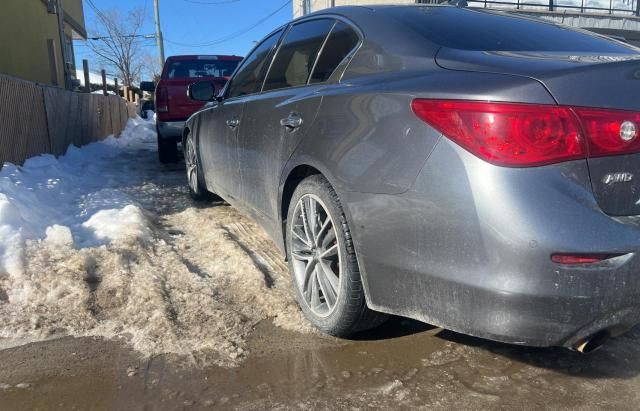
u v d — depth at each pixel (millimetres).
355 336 2855
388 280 2381
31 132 6750
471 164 2039
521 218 1944
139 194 6227
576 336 2020
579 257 1931
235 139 4125
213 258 3988
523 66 2172
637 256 1987
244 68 4570
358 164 2473
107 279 3459
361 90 2586
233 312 3092
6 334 2832
